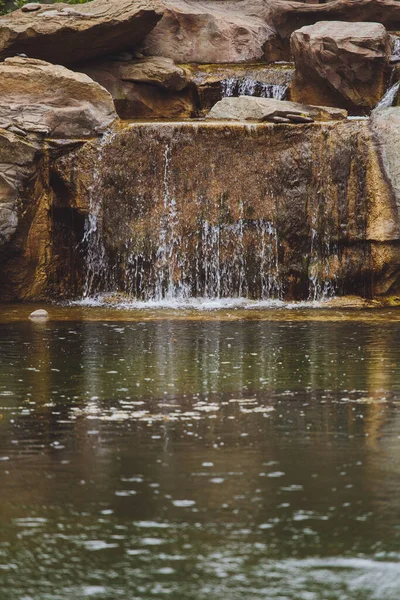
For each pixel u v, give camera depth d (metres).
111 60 35.69
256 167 28.89
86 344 20.44
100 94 30.30
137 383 16.14
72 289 29.38
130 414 13.77
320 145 28.64
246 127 28.89
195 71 36.72
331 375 16.84
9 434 12.61
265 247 28.78
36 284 29.02
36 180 28.73
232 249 28.89
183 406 14.29
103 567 8.46
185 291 29.00
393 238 27.91
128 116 35.25
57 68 30.52
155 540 8.98
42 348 19.92
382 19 38.50
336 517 9.48
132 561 8.56
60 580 8.23
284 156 28.78
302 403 14.48
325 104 35.03
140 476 10.73
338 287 28.39
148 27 35.16
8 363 18.11
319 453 11.62
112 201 29.19
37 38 32.97
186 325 23.53
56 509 9.73
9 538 9.05
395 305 27.80
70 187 29.06
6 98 29.69
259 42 38.44
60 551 8.77
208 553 8.70
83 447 11.94
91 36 33.62
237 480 10.58
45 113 29.62
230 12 39.44
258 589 8.06
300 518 9.45
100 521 9.41
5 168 27.94
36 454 11.63
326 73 34.31
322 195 28.58
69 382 16.23
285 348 19.84
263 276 28.80
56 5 34.66
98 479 10.63
